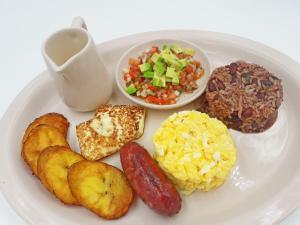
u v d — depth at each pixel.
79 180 0.23
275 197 0.24
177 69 0.30
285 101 0.29
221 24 0.36
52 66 0.25
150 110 0.30
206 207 0.25
